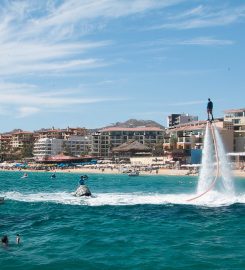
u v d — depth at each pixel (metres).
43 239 32.09
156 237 32.28
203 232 34.25
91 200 58.16
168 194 68.44
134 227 36.81
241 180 128.25
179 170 187.00
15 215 45.28
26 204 54.47
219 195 56.12
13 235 34.03
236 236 32.56
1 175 189.00
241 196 56.97
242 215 42.81
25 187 95.69
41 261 25.50
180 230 35.22
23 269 23.98
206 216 42.38
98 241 30.94
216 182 56.78
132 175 167.75
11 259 26.02
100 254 27.03
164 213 44.59
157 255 26.55
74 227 37.12
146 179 142.00
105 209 48.53
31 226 38.34
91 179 142.00
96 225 38.03
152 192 74.75
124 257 26.17
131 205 51.66
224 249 28.16
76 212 46.53
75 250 28.23
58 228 36.81
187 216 42.47
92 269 23.75
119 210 47.47
